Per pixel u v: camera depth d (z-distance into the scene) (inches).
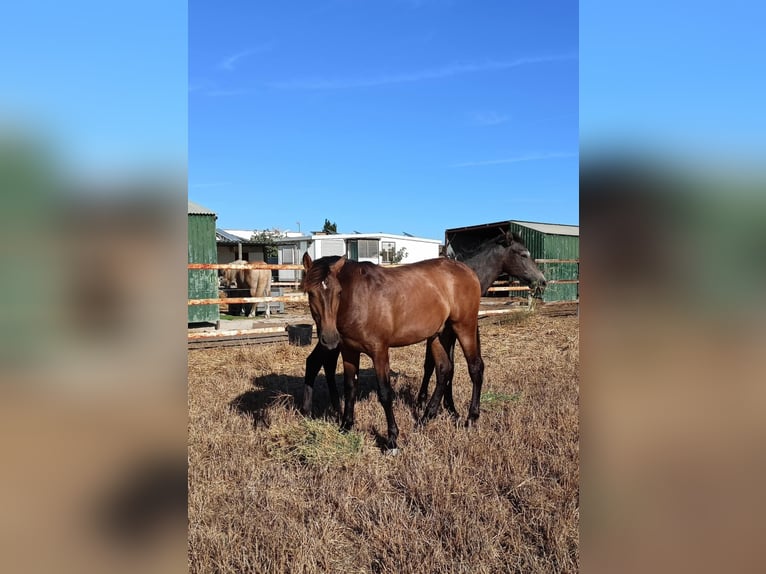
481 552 100.8
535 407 188.9
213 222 411.8
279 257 1057.5
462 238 704.4
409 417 187.3
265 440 162.1
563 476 129.4
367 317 161.8
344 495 125.0
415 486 128.7
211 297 411.2
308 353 325.4
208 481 132.3
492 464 141.5
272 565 97.3
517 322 455.5
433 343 191.3
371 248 975.6
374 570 101.2
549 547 102.3
